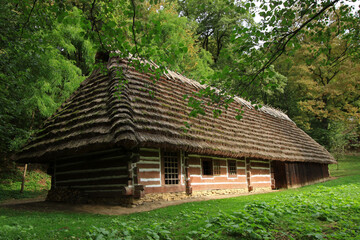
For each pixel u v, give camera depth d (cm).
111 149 951
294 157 1644
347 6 565
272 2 516
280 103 3603
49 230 515
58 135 990
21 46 934
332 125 2880
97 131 835
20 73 1067
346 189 1205
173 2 2869
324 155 2166
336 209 721
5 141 1453
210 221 584
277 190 1555
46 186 1662
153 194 945
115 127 797
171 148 911
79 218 661
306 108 2880
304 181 1858
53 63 1368
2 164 1684
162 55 528
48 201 1070
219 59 3341
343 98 2877
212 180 1240
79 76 1605
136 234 506
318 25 592
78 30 1623
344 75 2472
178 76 1394
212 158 1272
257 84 596
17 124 1659
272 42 550
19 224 562
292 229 555
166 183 1018
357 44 692
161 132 905
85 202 977
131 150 877
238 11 532
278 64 3322
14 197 1320
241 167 1443
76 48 1791
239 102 1766
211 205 847
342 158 2966
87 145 824
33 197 1362
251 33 535
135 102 935
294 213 664
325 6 538
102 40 529
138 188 867
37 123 1762
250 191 1441
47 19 679
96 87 1073
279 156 1489
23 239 459
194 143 1001
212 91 573
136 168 884
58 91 1533
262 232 505
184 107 1162
